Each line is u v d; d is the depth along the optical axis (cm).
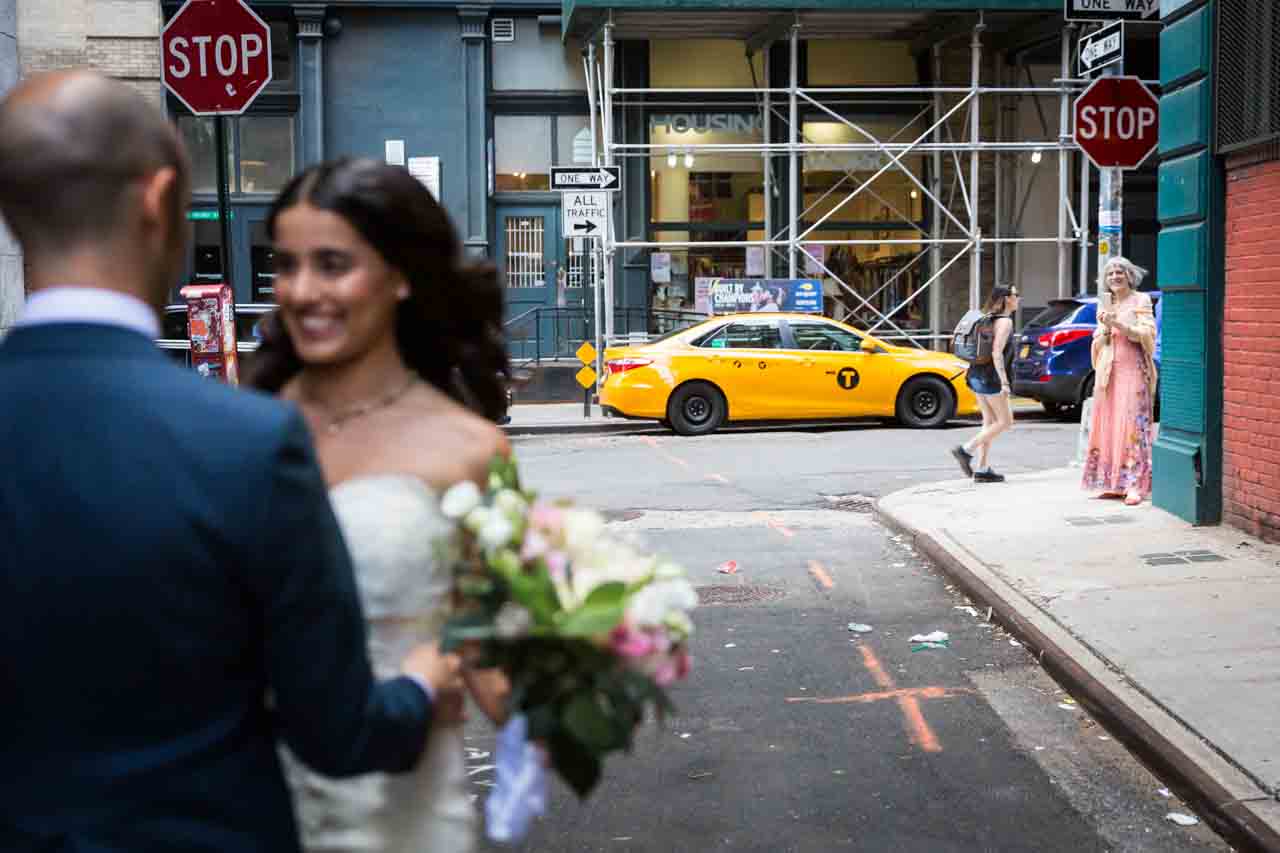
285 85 2312
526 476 1446
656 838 474
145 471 167
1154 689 601
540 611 201
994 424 1255
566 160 2400
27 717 166
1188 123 980
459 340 263
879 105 2423
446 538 237
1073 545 928
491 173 2378
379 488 234
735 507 1226
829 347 1884
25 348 174
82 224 174
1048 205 2439
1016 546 935
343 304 237
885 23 2289
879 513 1152
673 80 2395
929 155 2423
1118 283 1088
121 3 2234
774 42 2388
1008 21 2264
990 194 2438
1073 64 2353
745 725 601
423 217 244
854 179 2423
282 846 178
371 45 2330
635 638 201
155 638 165
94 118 174
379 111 2339
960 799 509
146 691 166
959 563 894
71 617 164
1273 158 883
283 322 267
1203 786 491
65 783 164
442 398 253
